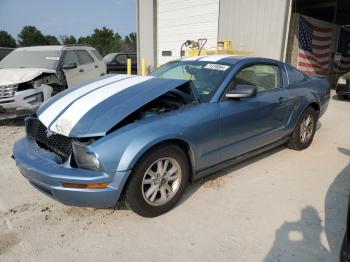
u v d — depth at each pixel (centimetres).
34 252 260
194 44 1120
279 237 280
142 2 1453
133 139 272
